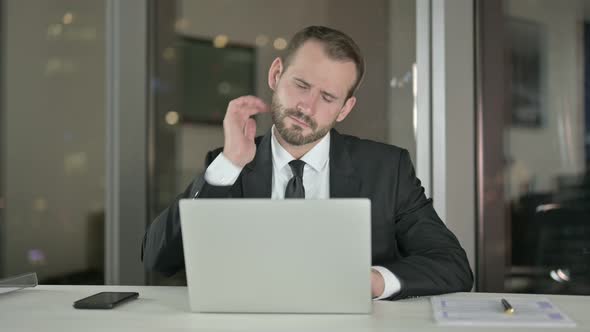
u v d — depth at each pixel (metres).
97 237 3.18
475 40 2.94
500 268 2.93
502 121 2.93
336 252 1.33
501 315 1.33
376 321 1.31
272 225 1.33
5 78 3.23
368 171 2.06
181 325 1.28
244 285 1.36
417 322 1.30
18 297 1.60
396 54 2.98
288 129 2.10
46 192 3.22
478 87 2.94
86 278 3.19
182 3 3.13
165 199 3.14
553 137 2.92
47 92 3.21
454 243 1.87
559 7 2.90
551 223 2.91
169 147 3.14
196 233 1.35
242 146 1.81
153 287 1.75
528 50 2.92
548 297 1.57
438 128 2.94
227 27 3.11
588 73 2.89
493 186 2.93
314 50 2.13
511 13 2.93
